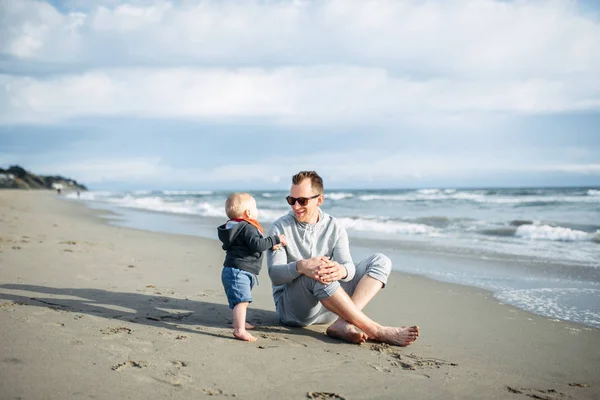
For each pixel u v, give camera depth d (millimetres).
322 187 3988
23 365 2727
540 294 5746
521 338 4039
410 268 7637
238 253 3812
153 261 7492
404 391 2785
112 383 2592
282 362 3168
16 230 10992
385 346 3713
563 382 3057
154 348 3252
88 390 2475
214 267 7211
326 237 4023
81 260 7004
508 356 3566
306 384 2809
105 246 8898
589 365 3389
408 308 5121
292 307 4016
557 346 3828
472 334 4156
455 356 3543
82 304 4414
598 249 9664
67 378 2605
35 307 4094
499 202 27969
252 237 3746
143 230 13477
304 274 3705
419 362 3340
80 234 11203
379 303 5352
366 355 3451
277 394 2635
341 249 4008
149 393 2506
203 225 15750
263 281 6441
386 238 11875
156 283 5773
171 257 8094
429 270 7449
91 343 3219
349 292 4027
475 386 2914
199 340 3539
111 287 5344
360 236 12422
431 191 55344
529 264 7891
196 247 9617
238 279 3756
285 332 3988
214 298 5145
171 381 2701
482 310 5012
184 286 5699
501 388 2902
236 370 2963
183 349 3285
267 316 4555
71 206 30406
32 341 3148
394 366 3225
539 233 12047
